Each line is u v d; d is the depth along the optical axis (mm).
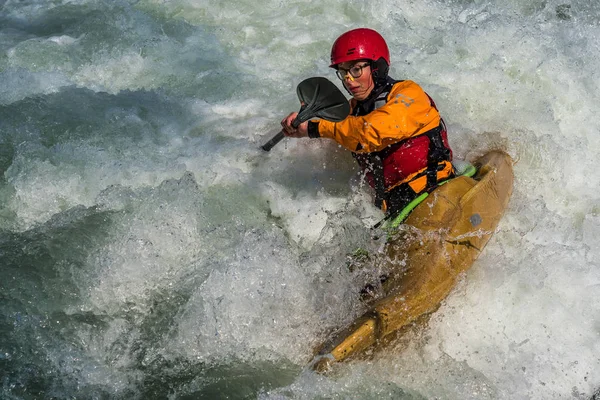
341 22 25656
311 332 14312
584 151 20375
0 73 21719
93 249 15789
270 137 19453
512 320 15266
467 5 26766
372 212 17219
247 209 17625
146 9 26359
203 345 14258
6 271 15273
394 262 15211
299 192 18172
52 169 17906
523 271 15953
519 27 23766
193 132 19781
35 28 25359
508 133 20188
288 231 17406
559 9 26469
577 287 15844
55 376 13391
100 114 20188
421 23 25875
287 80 22422
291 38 24594
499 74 22344
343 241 15836
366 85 16625
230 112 20844
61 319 14461
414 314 14477
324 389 13297
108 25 24781
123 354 14008
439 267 15055
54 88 21406
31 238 16188
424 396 13547
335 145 19219
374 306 14281
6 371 13328
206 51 23891
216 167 18453
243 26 25375
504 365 14344
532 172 19453
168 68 22922
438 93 21438
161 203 16656
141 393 13359
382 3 26094
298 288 14797
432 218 15852
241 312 14484
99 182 17703
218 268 15031
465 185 16781
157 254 15750
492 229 16656
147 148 18922
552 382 14109
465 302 15289
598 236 17609
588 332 15125
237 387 13586
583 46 23750
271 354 14219
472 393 13656
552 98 22016
